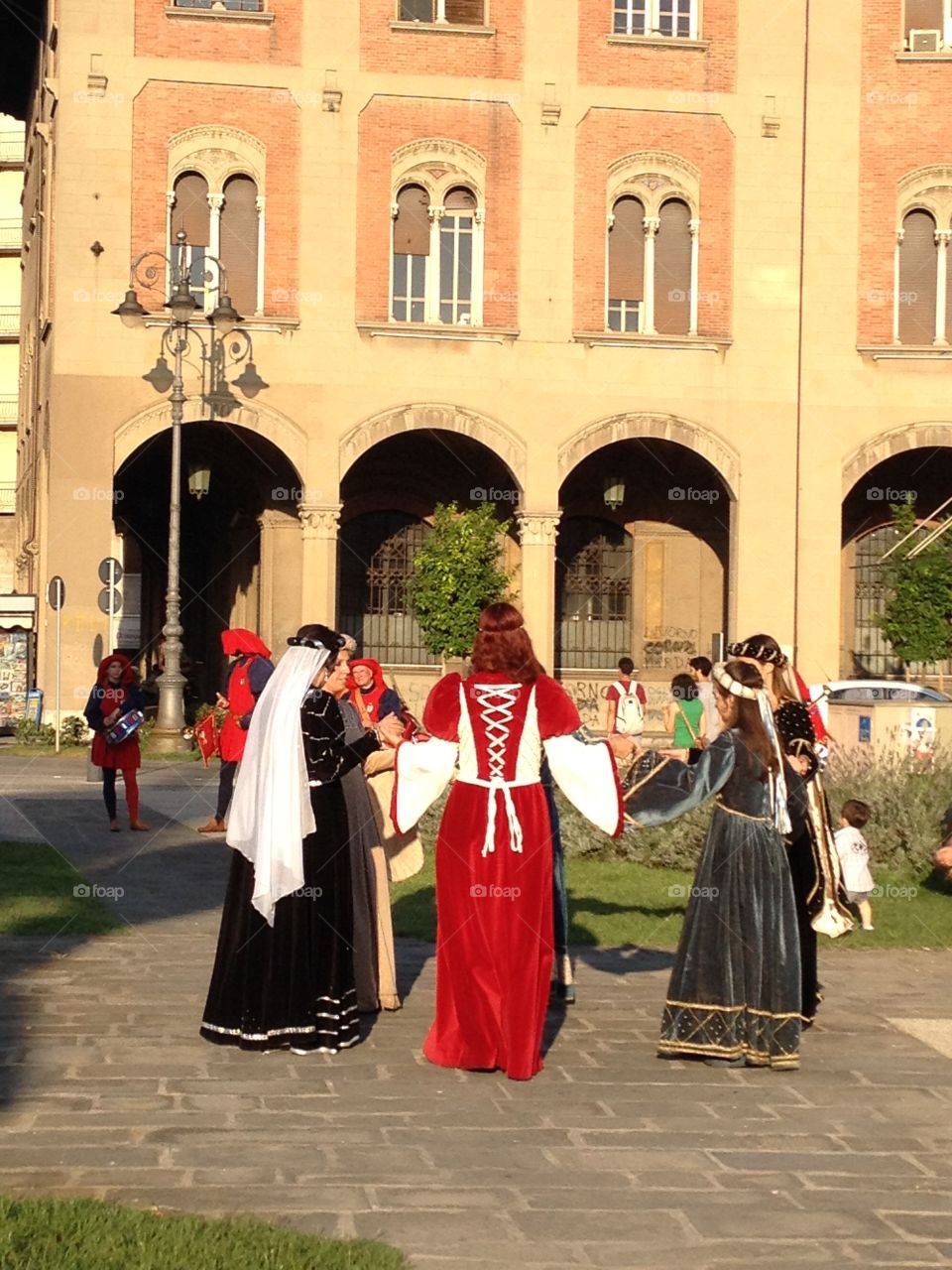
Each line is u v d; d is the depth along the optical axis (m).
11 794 22.58
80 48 32.44
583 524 37.25
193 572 40.47
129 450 32.41
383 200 33.41
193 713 36.03
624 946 12.07
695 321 34.28
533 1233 5.84
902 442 34.44
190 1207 6.00
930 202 34.62
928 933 13.00
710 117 34.31
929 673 37.50
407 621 36.97
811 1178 6.58
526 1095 7.79
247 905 8.59
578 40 33.97
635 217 34.34
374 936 9.67
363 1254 5.44
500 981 8.20
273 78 33.06
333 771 8.65
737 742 8.62
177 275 32.62
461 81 33.62
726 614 35.88
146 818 19.70
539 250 33.84
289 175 33.16
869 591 37.44
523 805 8.30
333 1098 7.63
